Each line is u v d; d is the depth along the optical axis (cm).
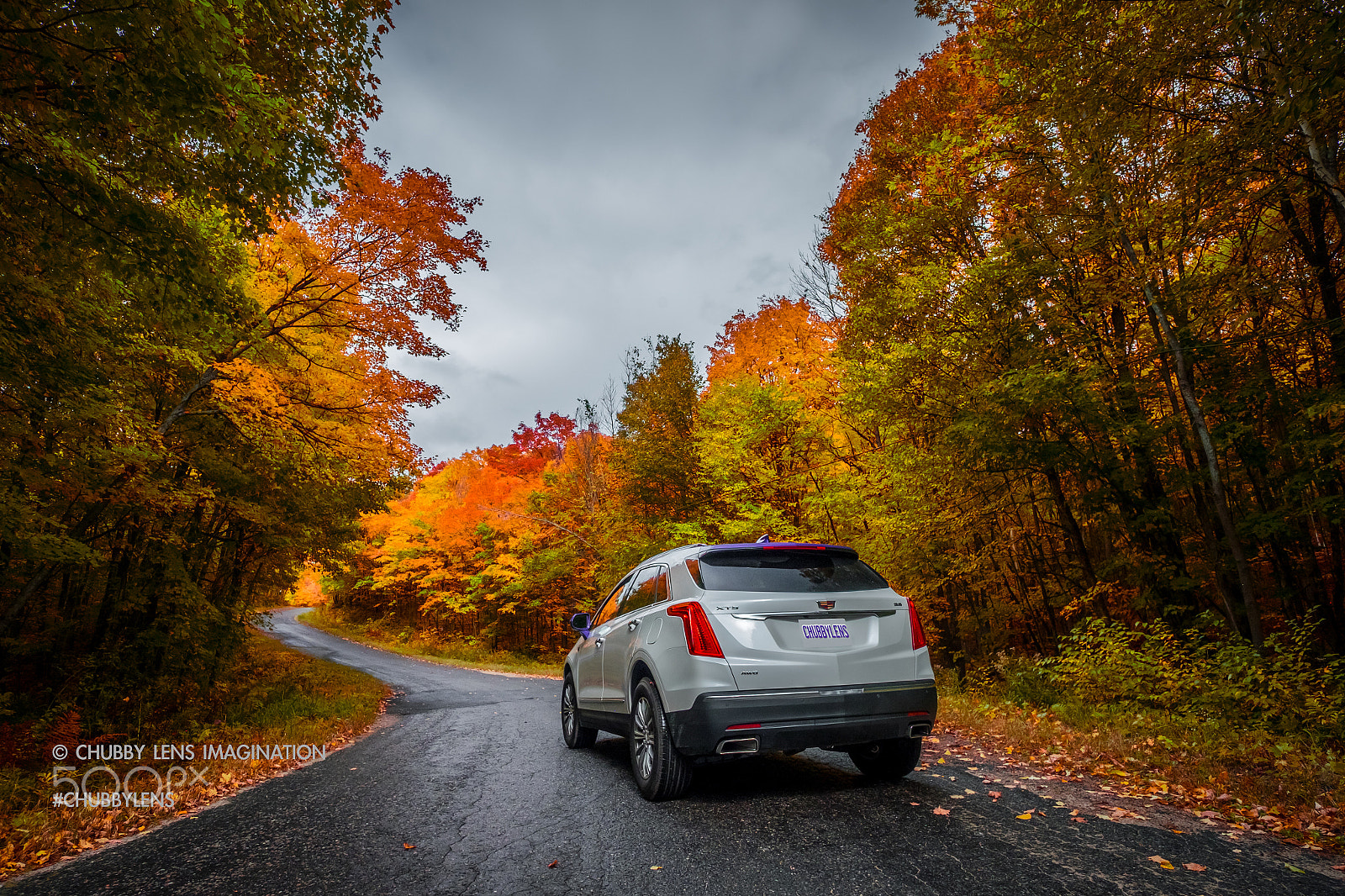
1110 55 763
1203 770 410
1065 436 970
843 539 1280
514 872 286
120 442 758
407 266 1023
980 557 1138
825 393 1520
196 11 404
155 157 487
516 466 3447
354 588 3894
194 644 1147
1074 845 290
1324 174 670
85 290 605
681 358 2080
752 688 362
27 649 1030
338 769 584
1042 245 972
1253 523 807
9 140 420
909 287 1084
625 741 662
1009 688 836
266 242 946
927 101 1298
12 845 377
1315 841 286
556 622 2800
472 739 707
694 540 1609
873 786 404
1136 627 884
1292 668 586
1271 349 903
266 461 1033
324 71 650
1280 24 571
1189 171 761
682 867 281
